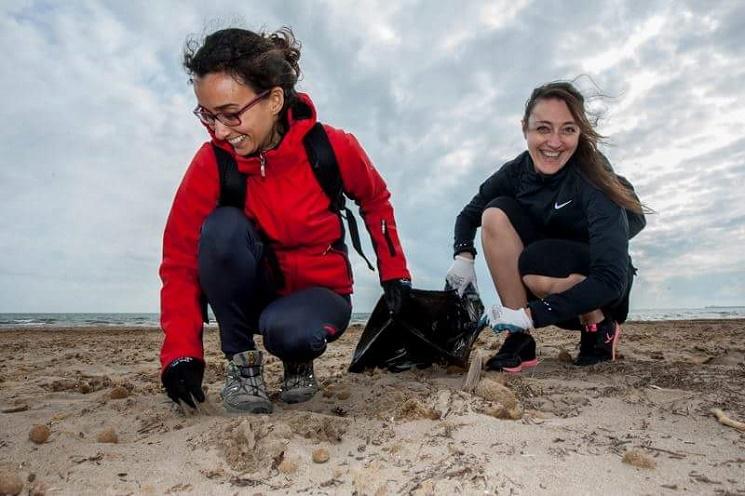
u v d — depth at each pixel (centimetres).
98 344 741
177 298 231
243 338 241
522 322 274
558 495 144
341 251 261
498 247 316
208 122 221
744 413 208
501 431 190
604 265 275
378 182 263
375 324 313
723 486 148
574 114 281
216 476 164
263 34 241
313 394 260
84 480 163
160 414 231
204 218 236
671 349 448
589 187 289
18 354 600
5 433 216
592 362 315
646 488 147
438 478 154
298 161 232
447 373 309
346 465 170
